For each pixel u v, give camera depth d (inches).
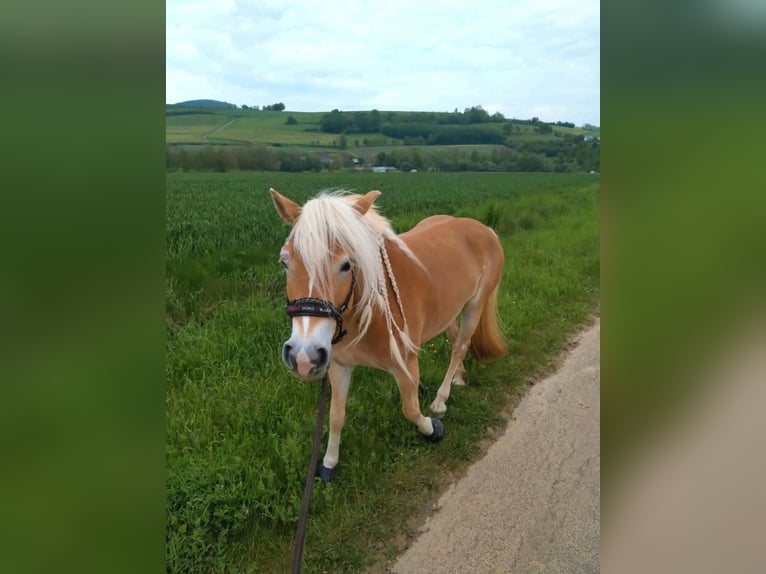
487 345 158.6
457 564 100.1
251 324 176.1
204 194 493.0
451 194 608.4
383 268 107.0
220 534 98.3
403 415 139.2
